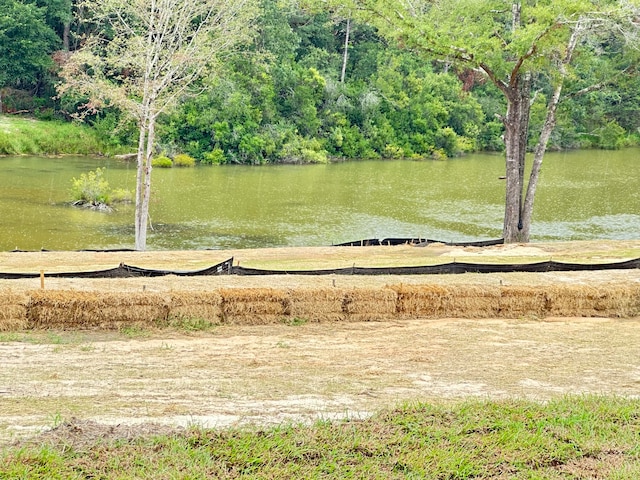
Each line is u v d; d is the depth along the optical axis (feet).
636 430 32.89
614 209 149.48
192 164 204.95
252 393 39.09
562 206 151.23
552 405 36.09
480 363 47.55
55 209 128.06
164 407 35.86
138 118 103.71
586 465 28.96
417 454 29.17
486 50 98.53
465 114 269.03
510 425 32.65
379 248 89.04
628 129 268.82
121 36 111.04
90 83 106.01
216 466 27.40
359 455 28.96
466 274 69.67
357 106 256.52
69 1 221.46
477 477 27.81
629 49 105.60
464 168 219.82
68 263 72.79
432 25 101.65
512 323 59.21
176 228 119.24
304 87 242.58
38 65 214.48
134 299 53.11
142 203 101.45
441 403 36.83
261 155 219.00
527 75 106.42
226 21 108.88
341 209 141.28
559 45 95.71
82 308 52.16
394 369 45.39
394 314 58.85
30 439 29.40
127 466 27.02
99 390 38.81
